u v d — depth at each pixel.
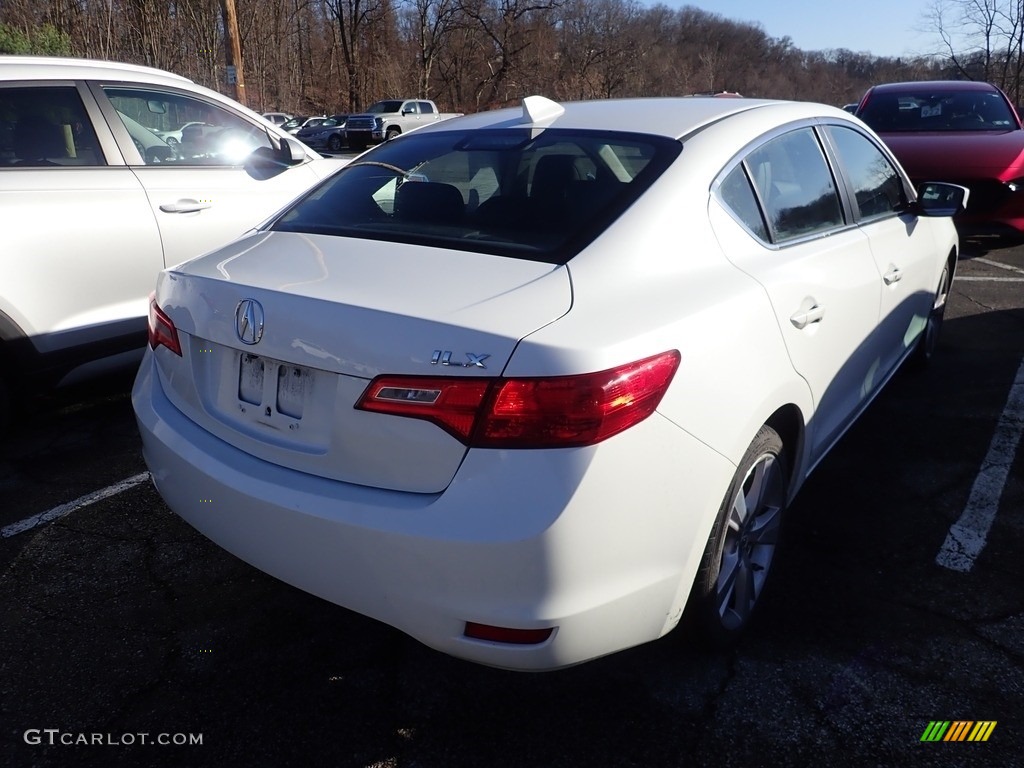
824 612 2.81
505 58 45.75
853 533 3.29
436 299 2.05
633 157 2.62
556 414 1.87
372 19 46.56
